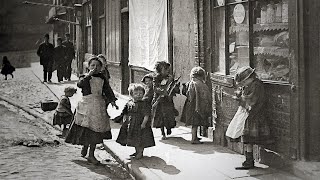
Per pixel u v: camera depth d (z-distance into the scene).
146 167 5.93
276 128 5.60
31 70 25.97
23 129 9.54
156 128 8.21
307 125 5.20
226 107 6.81
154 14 10.22
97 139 6.48
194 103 7.16
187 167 5.85
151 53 10.52
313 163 5.17
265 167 5.69
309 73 5.14
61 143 8.16
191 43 8.90
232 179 5.26
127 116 6.49
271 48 5.79
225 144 6.97
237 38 6.62
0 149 7.56
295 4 5.15
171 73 9.45
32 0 43.19
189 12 8.88
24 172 6.04
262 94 5.57
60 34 28.28
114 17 14.07
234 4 6.60
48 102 11.55
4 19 42.16
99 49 16.81
